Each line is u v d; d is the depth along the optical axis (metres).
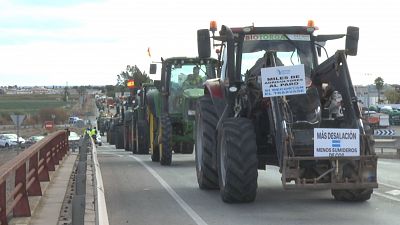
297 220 7.92
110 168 15.52
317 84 9.35
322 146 8.12
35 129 79.31
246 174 8.69
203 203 9.44
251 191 8.91
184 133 16.83
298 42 9.91
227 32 9.62
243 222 7.82
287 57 9.84
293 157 8.02
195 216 8.30
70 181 12.03
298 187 8.05
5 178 5.92
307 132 8.27
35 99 130.38
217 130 9.99
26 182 7.96
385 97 103.69
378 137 29.09
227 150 8.73
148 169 15.19
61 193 10.25
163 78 16.89
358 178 8.19
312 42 9.90
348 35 9.65
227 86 9.89
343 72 8.68
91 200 8.24
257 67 9.13
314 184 8.09
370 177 8.21
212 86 10.60
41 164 11.48
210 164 10.65
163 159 16.23
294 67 8.33
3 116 94.38
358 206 9.00
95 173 8.99
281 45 9.90
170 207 9.12
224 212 8.57
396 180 12.91
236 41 9.91
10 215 7.83
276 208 8.84
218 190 10.95
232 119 9.04
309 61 9.82
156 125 17.84
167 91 16.81
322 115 8.98
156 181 12.48
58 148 16.48
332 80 8.98
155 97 17.83
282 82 8.34
